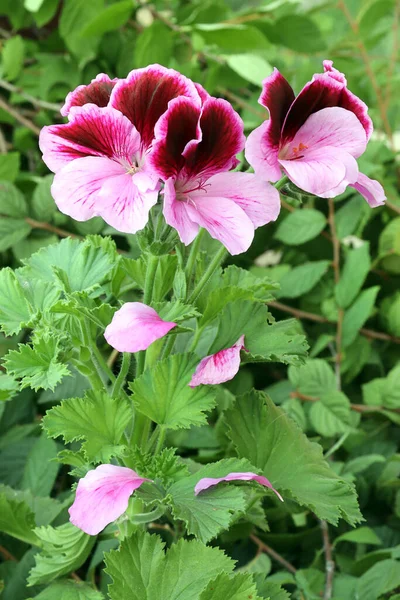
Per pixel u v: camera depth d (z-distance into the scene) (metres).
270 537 0.71
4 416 0.75
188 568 0.49
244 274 0.56
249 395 0.56
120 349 0.46
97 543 0.63
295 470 0.55
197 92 0.48
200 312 0.53
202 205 0.47
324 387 0.75
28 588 0.63
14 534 0.58
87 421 0.50
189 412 0.50
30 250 0.79
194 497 0.49
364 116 0.49
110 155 0.48
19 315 0.53
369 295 0.78
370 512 0.74
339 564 0.71
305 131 0.48
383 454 0.76
